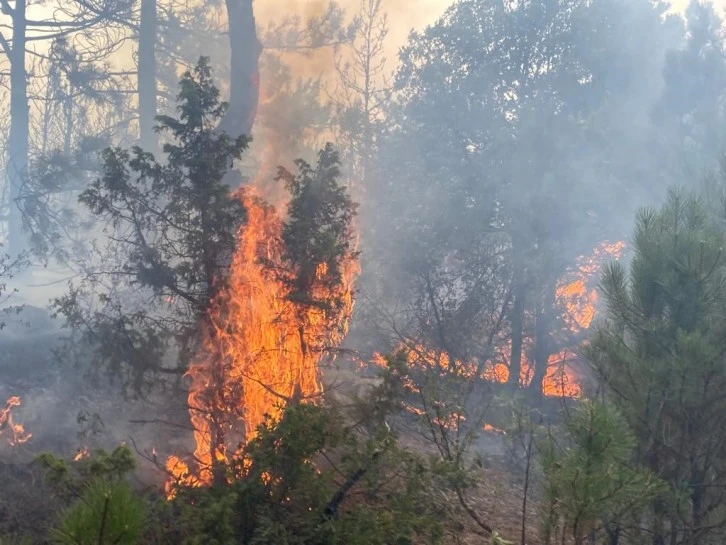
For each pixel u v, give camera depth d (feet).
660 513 18.61
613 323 20.85
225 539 16.79
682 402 18.72
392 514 18.75
